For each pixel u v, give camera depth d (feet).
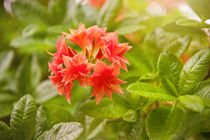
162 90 1.84
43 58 2.54
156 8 2.66
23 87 2.44
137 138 1.91
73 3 2.62
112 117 1.95
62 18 2.61
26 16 2.58
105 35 1.96
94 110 1.95
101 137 2.23
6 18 2.80
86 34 1.96
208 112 1.92
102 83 1.82
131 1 2.68
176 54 2.15
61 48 1.87
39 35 2.51
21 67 2.48
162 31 2.22
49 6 2.62
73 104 2.39
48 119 1.98
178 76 1.88
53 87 2.32
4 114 2.36
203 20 2.06
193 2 2.05
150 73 2.04
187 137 1.94
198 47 2.25
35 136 1.86
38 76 2.47
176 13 2.60
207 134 1.95
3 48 2.84
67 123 1.83
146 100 1.96
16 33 2.80
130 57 2.05
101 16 2.38
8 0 2.81
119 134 1.93
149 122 1.80
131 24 2.31
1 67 2.70
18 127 1.85
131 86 1.78
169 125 1.78
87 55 1.96
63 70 1.79
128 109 1.97
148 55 2.07
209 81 1.88
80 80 1.81
